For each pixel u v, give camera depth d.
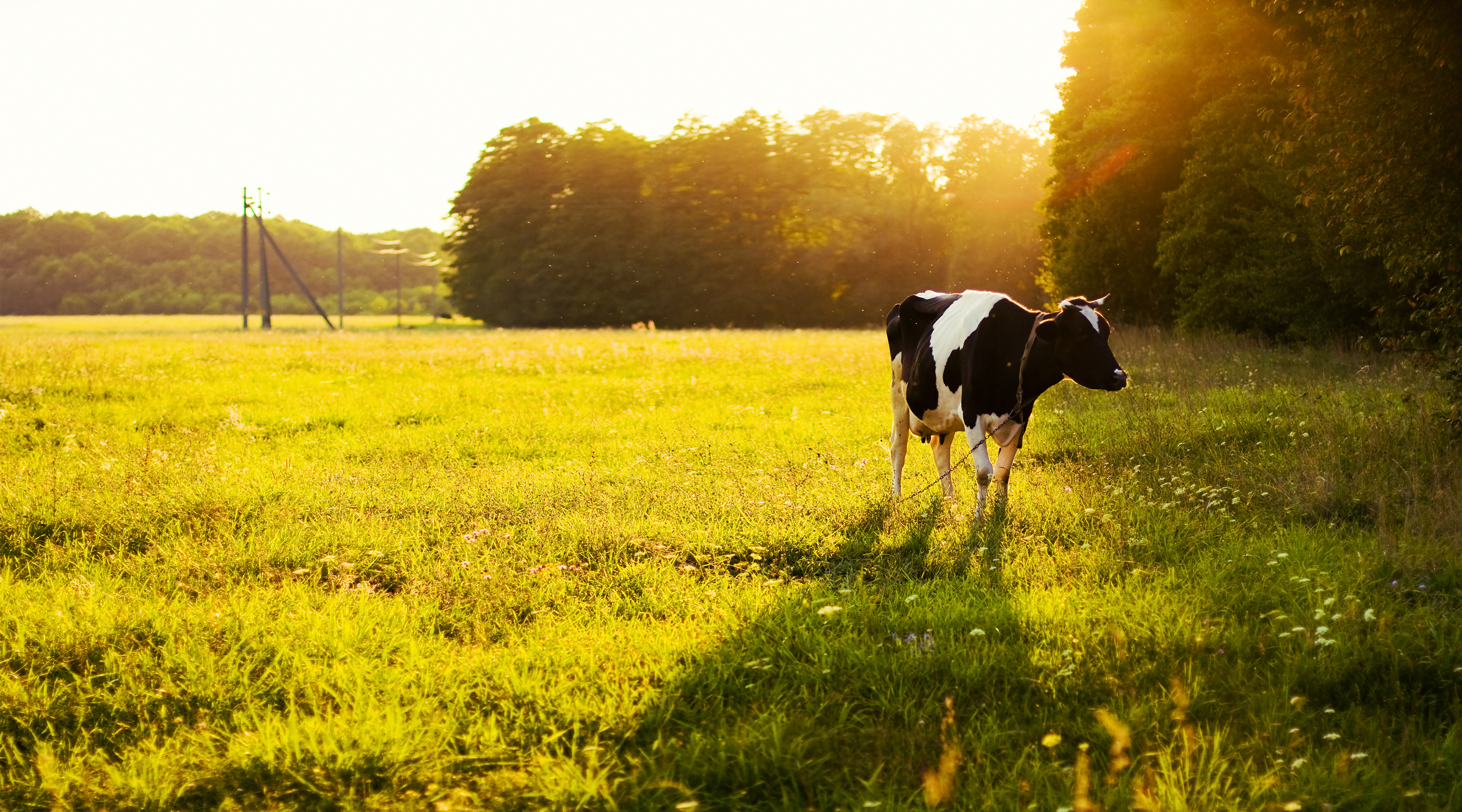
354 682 3.96
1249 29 16.81
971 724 3.57
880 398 12.18
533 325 60.00
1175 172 19.83
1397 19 6.53
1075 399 11.39
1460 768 3.18
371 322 77.56
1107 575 5.13
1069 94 23.30
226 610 4.67
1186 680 3.80
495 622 4.66
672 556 5.52
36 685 3.99
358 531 5.98
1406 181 6.81
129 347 20.92
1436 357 7.37
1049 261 26.31
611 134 63.22
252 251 142.38
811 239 63.38
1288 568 4.96
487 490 7.05
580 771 3.25
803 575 5.50
